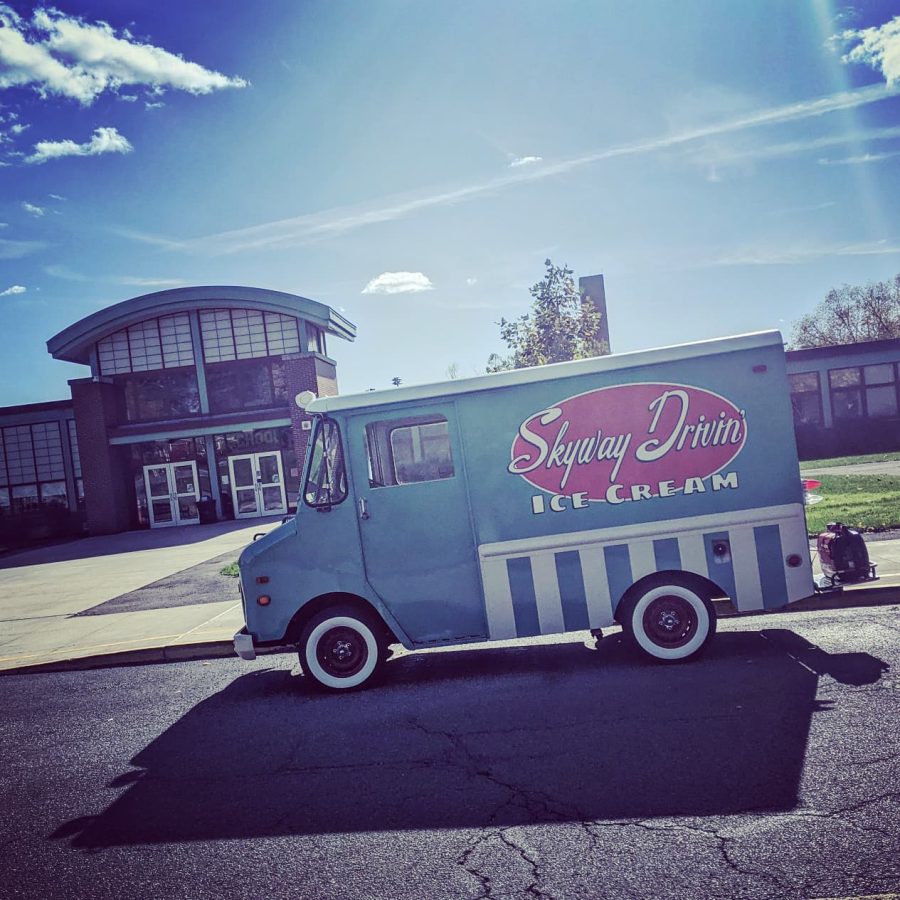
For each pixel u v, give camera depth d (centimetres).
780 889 281
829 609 713
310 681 654
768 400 585
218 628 878
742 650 606
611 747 436
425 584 608
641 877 299
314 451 619
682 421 591
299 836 370
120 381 2852
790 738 419
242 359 2788
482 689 583
